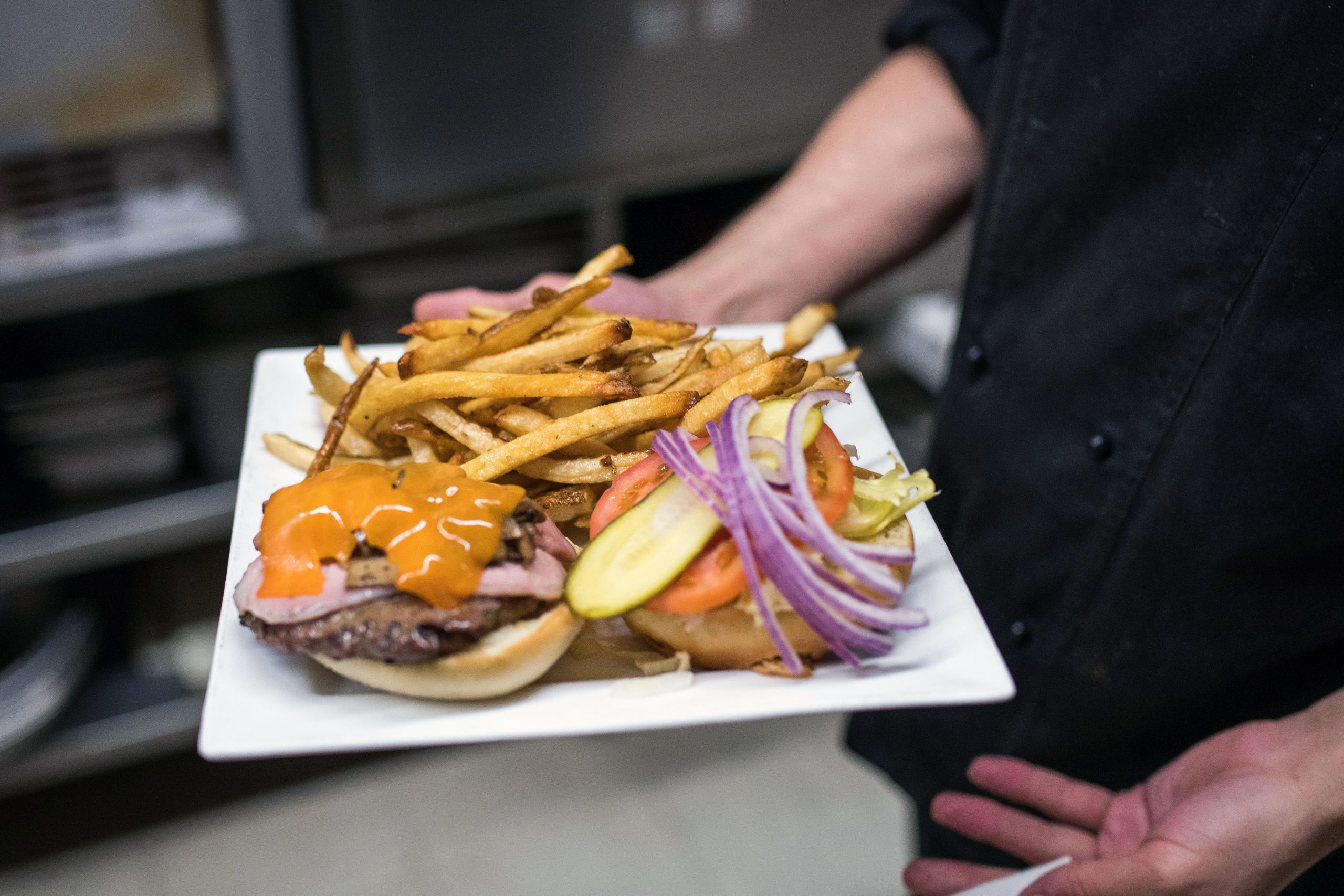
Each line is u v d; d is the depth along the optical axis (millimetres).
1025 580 562
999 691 372
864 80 998
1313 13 408
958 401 591
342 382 476
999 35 612
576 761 1066
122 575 1001
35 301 803
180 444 916
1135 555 503
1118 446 503
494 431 477
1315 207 417
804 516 381
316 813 1022
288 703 379
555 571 400
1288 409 438
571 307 472
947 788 632
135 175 828
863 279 676
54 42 738
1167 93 456
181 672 970
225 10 752
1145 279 480
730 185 1097
